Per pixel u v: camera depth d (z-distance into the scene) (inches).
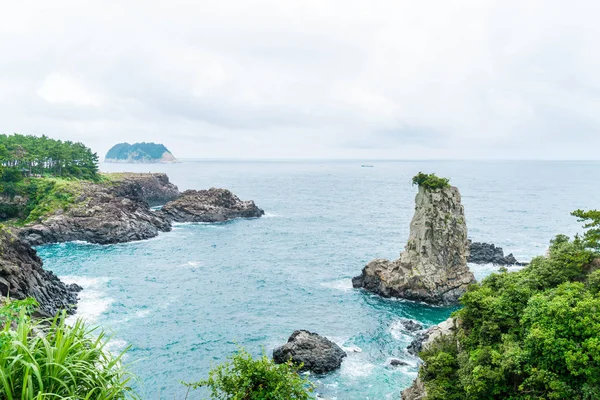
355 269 4515.3
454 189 3659.0
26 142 7544.3
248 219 7593.5
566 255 2033.7
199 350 2684.5
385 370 2459.4
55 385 550.9
